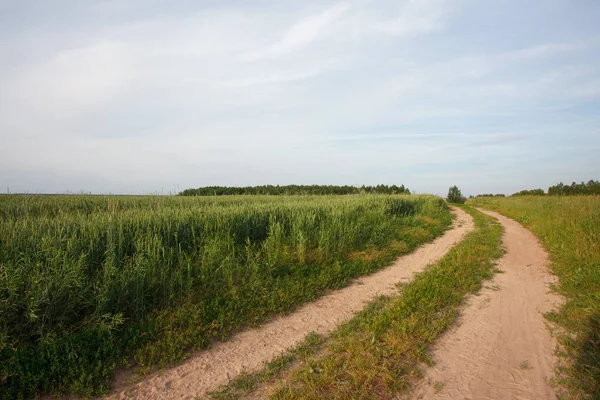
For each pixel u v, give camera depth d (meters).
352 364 4.37
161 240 7.95
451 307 6.45
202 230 9.51
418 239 13.62
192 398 3.96
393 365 4.41
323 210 14.45
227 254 8.57
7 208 11.54
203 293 6.73
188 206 14.53
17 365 4.13
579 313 5.93
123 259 6.99
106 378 4.27
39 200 13.98
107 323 5.28
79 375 4.26
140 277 6.18
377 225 14.51
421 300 6.66
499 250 11.47
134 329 5.31
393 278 8.67
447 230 17.28
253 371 4.46
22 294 5.09
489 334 5.41
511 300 6.94
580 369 4.28
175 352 4.89
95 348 4.77
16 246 6.30
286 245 10.12
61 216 9.06
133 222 8.70
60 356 4.45
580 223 12.01
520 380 4.15
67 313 5.34
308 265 9.03
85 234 7.30
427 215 21.72
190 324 5.58
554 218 15.38
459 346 5.02
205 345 5.18
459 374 4.28
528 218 20.03
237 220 10.68
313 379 4.07
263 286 7.29
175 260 7.96
